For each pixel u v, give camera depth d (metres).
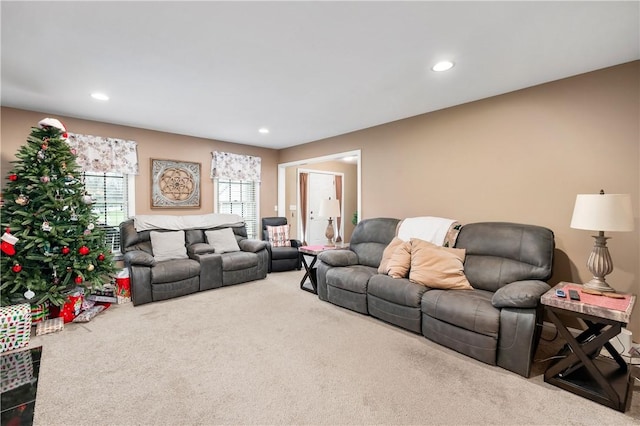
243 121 4.10
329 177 7.96
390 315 2.86
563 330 1.95
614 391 1.73
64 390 1.89
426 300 2.59
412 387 1.93
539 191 2.89
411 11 1.78
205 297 3.77
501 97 3.12
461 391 1.90
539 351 2.43
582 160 2.64
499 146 3.14
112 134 4.16
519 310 2.10
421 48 2.21
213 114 3.78
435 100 3.31
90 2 1.68
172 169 4.74
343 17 1.84
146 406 1.75
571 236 2.71
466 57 2.35
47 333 2.71
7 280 2.78
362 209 4.56
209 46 2.18
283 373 2.09
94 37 2.05
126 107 3.48
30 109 3.52
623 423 1.63
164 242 4.06
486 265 2.77
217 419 1.65
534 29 1.96
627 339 2.29
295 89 2.99
